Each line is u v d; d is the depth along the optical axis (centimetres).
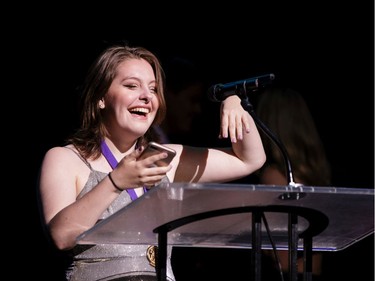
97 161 767
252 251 583
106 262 720
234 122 794
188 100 1136
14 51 1195
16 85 1192
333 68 1318
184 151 848
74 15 1216
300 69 1323
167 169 597
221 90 711
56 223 666
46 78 1199
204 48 1303
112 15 1238
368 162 1273
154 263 732
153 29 1273
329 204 582
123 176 616
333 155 1284
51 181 733
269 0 1337
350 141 1288
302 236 654
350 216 613
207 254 1073
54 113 1195
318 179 931
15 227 1202
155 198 539
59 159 750
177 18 1286
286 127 930
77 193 746
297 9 1345
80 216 652
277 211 587
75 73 1205
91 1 1224
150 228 616
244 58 1316
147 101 773
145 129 775
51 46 1205
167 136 1138
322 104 1311
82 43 1216
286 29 1340
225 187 531
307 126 937
